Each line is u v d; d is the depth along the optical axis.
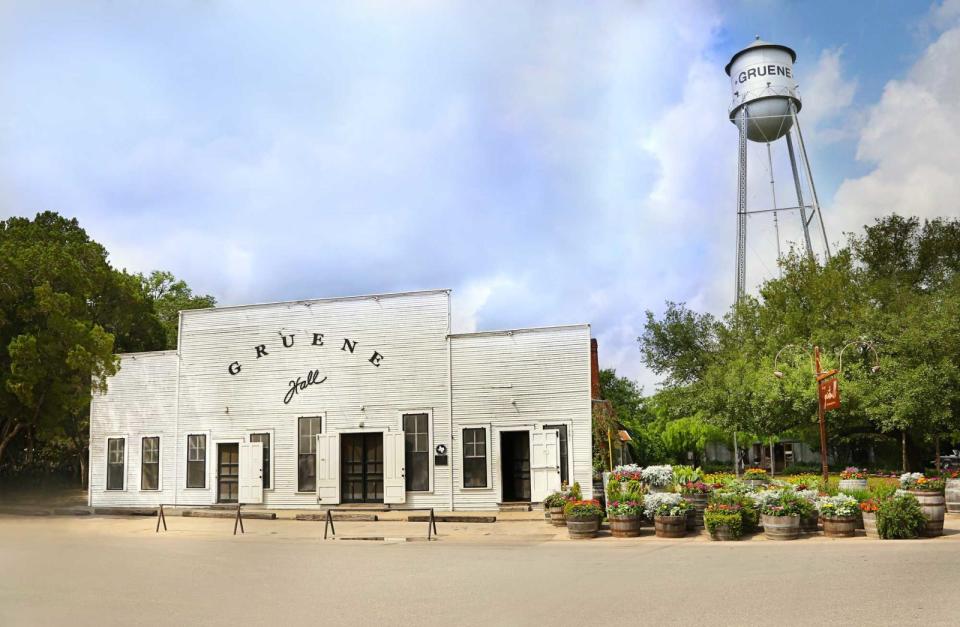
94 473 29.36
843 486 22.66
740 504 17.88
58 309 29.19
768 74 46.59
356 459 27.36
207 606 10.42
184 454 28.50
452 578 12.56
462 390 26.19
